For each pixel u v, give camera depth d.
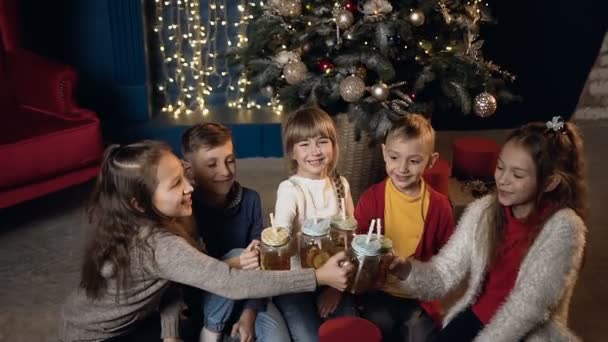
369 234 1.33
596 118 3.55
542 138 1.29
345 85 2.00
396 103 2.08
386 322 1.62
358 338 1.18
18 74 2.52
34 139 2.16
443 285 1.50
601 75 3.43
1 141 2.12
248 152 3.07
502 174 1.33
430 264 1.51
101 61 2.99
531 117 3.52
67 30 2.93
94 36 2.95
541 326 1.32
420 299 1.53
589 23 3.27
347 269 1.32
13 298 1.98
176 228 1.38
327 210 1.72
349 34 2.06
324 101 2.12
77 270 2.13
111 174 1.31
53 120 2.34
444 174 2.05
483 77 2.16
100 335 1.41
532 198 1.33
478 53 2.31
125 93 3.03
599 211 2.56
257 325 1.57
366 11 2.05
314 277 1.33
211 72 3.20
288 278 1.32
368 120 2.08
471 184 2.30
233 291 1.29
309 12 2.23
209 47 3.14
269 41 2.27
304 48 2.16
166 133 3.03
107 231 1.32
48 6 2.88
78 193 2.66
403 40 2.17
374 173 2.37
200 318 1.63
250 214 1.75
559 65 3.38
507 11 3.23
